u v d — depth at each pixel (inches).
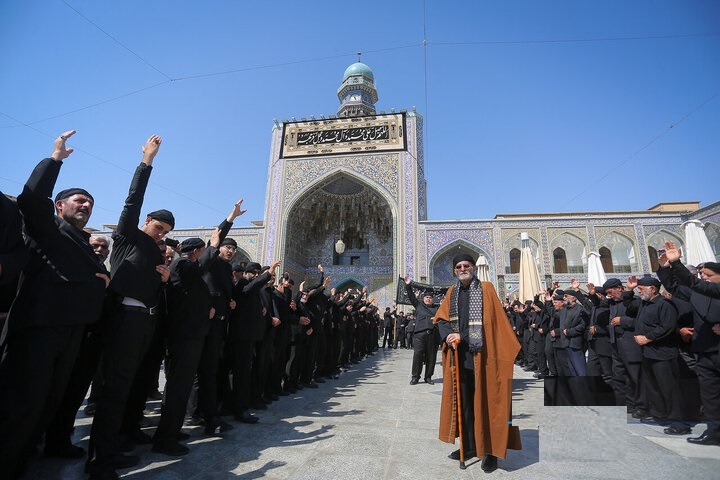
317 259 960.9
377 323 606.5
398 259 751.7
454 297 129.6
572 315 236.8
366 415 172.1
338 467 108.9
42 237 95.9
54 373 97.1
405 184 792.9
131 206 109.3
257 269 187.3
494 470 107.8
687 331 148.1
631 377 179.9
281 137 875.4
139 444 129.1
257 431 144.8
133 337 106.3
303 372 248.8
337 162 828.6
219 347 149.7
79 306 97.2
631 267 688.4
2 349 93.8
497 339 117.6
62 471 105.0
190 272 131.8
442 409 124.8
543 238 724.0
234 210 160.2
